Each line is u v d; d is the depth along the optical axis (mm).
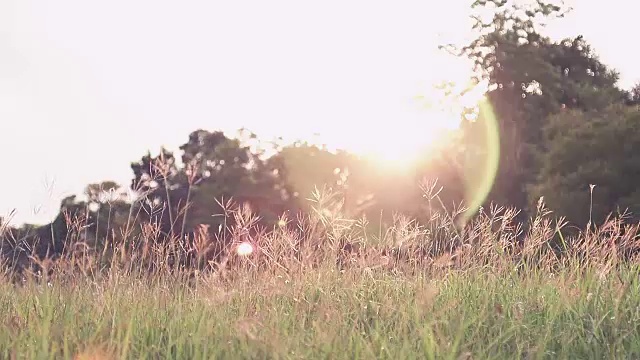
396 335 5398
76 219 6828
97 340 5008
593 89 57812
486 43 59406
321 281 7242
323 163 60750
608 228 7797
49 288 6348
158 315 5918
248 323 4953
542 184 37312
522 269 7816
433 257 8039
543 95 59219
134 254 7121
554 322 5984
